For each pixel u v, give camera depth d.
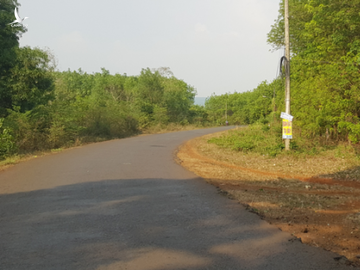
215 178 9.46
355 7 14.87
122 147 18.33
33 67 17.77
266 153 14.78
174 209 6.07
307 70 18.67
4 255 3.97
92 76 60.91
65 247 4.22
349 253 4.13
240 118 64.88
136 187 8.02
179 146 19.72
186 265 3.72
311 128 15.82
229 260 3.85
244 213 5.82
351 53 14.60
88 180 8.84
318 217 5.71
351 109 14.19
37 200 6.70
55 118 18.33
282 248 4.22
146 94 46.59
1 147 12.89
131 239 4.52
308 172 10.76
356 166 11.23
